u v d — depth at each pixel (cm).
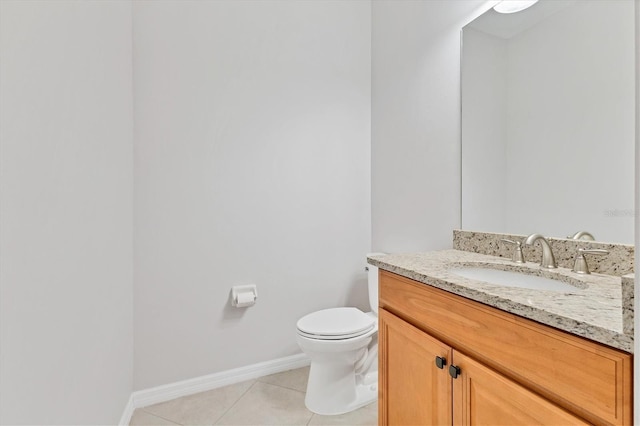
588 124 112
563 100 119
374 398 180
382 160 226
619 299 78
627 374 57
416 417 112
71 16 98
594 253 105
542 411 70
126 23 163
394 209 212
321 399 171
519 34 135
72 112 99
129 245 169
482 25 150
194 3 190
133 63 176
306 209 223
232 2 200
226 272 200
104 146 128
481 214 151
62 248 91
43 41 81
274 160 213
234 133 201
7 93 67
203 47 193
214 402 180
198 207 192
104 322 127
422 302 111
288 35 216
